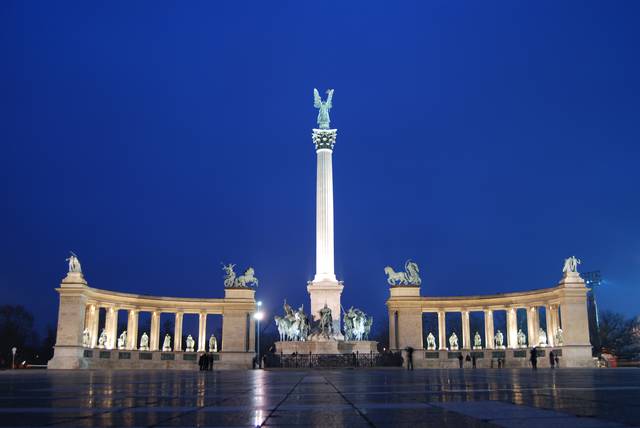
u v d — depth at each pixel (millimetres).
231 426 10156
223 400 16281
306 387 23484
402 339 84000
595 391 18844
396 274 86812
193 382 29516
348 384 25938
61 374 46969
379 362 71438
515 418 10922
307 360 69438
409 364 60594
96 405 14656
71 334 68875
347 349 75938
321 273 83500
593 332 129625
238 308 83375
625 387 21344
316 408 13414
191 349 83562
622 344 128625
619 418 10867
